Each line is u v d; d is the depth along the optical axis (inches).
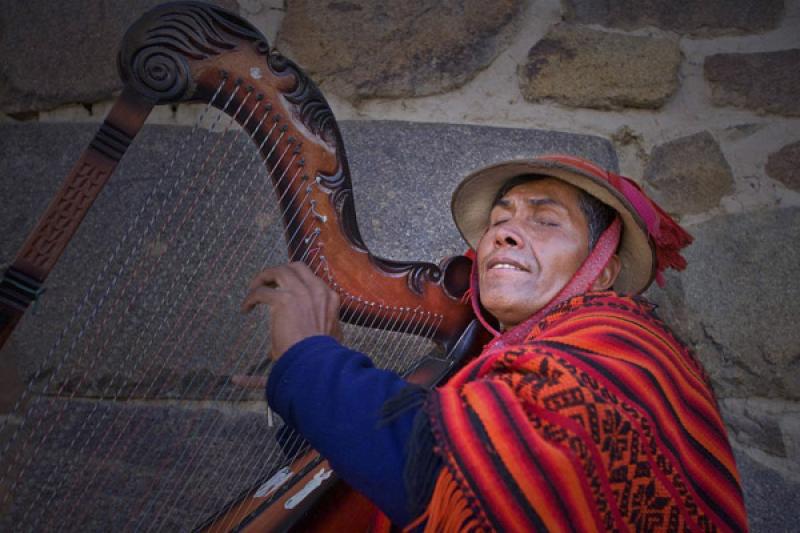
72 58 76.7
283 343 41.4
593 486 35.0
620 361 39.6
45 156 76.2
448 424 35.0
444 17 78.5
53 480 67.4
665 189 79.0
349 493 44.6
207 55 40.1
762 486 71.1
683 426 39.8
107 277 70.7
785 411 73.9
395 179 74.3
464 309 56.2
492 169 53.4
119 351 69.7
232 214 68.3
